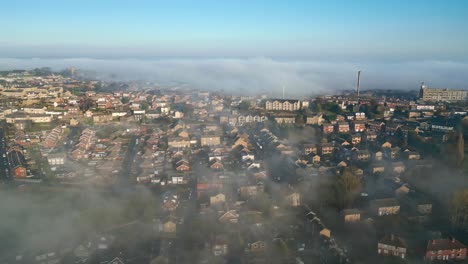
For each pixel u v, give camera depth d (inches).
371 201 6171.3
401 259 4776.1
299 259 4852.4
